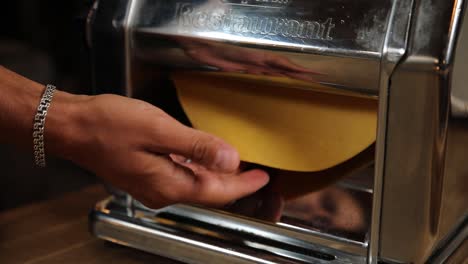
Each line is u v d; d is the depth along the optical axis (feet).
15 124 2.09
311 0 1.92
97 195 2.63
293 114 2.07
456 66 1.75
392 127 1.81
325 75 1.90
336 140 2.00
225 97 2.16
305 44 1.89
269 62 1.97
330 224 2.01
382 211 1.88
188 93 2.20
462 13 1.73
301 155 2.03
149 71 2.20
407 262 1.88
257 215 2.09
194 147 1.92
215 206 2.07
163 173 2.01
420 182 1.81
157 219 2.19
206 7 2.04
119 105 1.99
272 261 1.98
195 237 2.10
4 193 4.97
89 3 2.19
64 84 5.81
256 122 2.11
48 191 5.08
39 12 6.03
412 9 1.77
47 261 2.18
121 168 2.04
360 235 1.96
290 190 2.14
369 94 1.88
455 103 1.79
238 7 2.00
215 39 2.01
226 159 1.89
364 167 2.08
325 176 2.14
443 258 1.98
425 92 1.75
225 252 2.04
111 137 1.99
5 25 6.26
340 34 1.86
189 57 2.08
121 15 2.12
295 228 2.02
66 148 2.08
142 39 2.11
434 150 1.78
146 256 2.21
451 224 1.98
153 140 1.96
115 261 2.18
